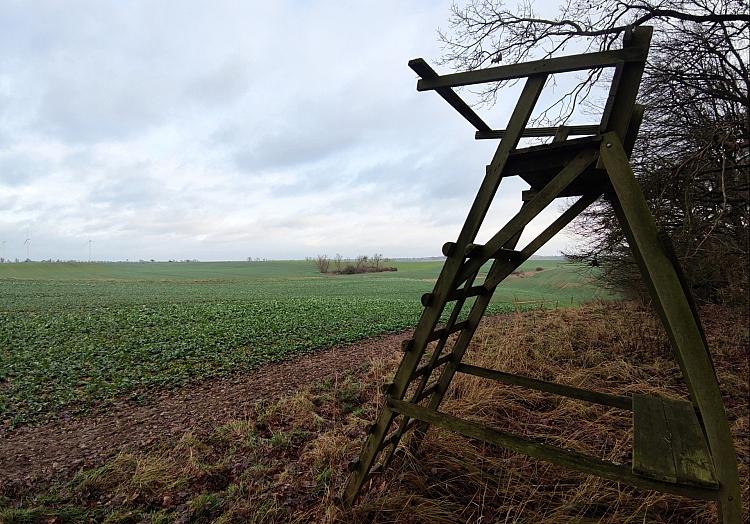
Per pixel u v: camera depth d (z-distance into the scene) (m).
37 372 8.20
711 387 1.89
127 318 15.41
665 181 6.70
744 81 6.70
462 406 4.98
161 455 4.63
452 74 2.47
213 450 4.75
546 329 9.47
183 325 13.90
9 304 20.17
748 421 4.74
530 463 3.89
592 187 2.76
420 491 3.64
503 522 3.22
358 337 12.25
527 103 2.38
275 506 3.54
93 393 7.10
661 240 1.94
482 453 4.08
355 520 3.25
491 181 2.52
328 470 4.03
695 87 7.05
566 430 4.58
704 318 9.41
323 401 6.26
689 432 2.42
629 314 10.06
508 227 2.47
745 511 3.21
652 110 7.75
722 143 5.42
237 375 8.32
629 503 3.37
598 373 6.51
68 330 12.80
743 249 7.05
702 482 1.85
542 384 3.58
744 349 7.30
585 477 3.61
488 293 3.62
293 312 17.56
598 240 11.14
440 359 3.75
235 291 33.16
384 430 3.12
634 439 2.32
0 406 6.38
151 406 6.57
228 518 3.42
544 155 2.42
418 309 19.17
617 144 2.04
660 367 6.54
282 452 4.59
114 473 4.20
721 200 6.51
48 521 3.44
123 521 3.47
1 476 4.30
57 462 4.63
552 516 3.18
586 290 20.45
